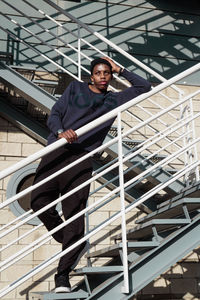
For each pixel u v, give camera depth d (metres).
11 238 4.35
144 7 6.05
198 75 5.83
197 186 3.04
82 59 5.46
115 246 2.49
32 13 5.49
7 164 4.69
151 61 5.79
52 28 5.51
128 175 4.68
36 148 4.82
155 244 2.46
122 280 2.32
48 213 2.38
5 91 4.43
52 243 4.45
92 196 4.75
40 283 4.26
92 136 2.45
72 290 2.64
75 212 2.33
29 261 4.32
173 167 5.15
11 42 5.25
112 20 5.83
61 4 5.68
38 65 5.26
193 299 4.66
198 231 2.58
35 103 3.89
